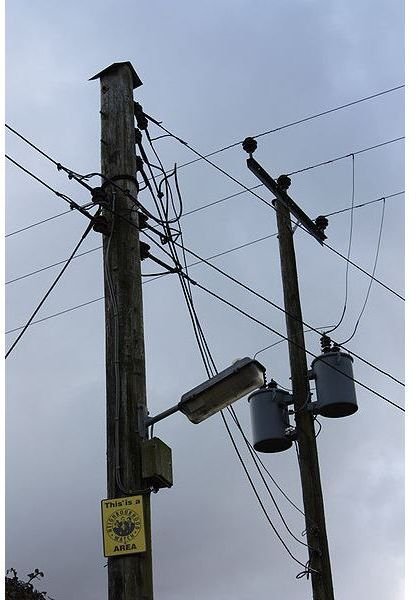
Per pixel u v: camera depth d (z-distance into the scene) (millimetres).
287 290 11445
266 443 10625
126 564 6488
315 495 10148
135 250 7758
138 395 7098
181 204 8852
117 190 7941
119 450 6875
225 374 6859
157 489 6898
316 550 9859
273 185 12000
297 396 10719
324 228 12469
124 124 8328
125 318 7367
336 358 10773
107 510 6629
